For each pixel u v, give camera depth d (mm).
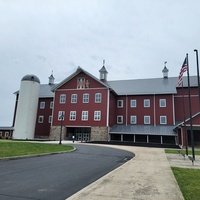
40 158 16891
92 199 7090
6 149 18969
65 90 49875
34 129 52156
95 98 47094
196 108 46500
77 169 12898
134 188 8664
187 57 21922
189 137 42188
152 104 48250
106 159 18234
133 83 53531
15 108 57719
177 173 12352
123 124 49031
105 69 55031
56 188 8555
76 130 48844
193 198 7520
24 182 9250
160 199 7312
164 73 53312
